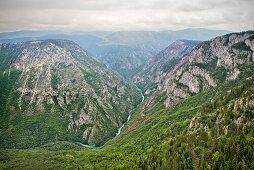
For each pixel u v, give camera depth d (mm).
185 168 91938
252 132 93625
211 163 87312
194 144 105750
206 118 133625
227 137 99125
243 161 80812
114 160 163375
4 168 164375
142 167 113750
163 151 120375
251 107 109062
